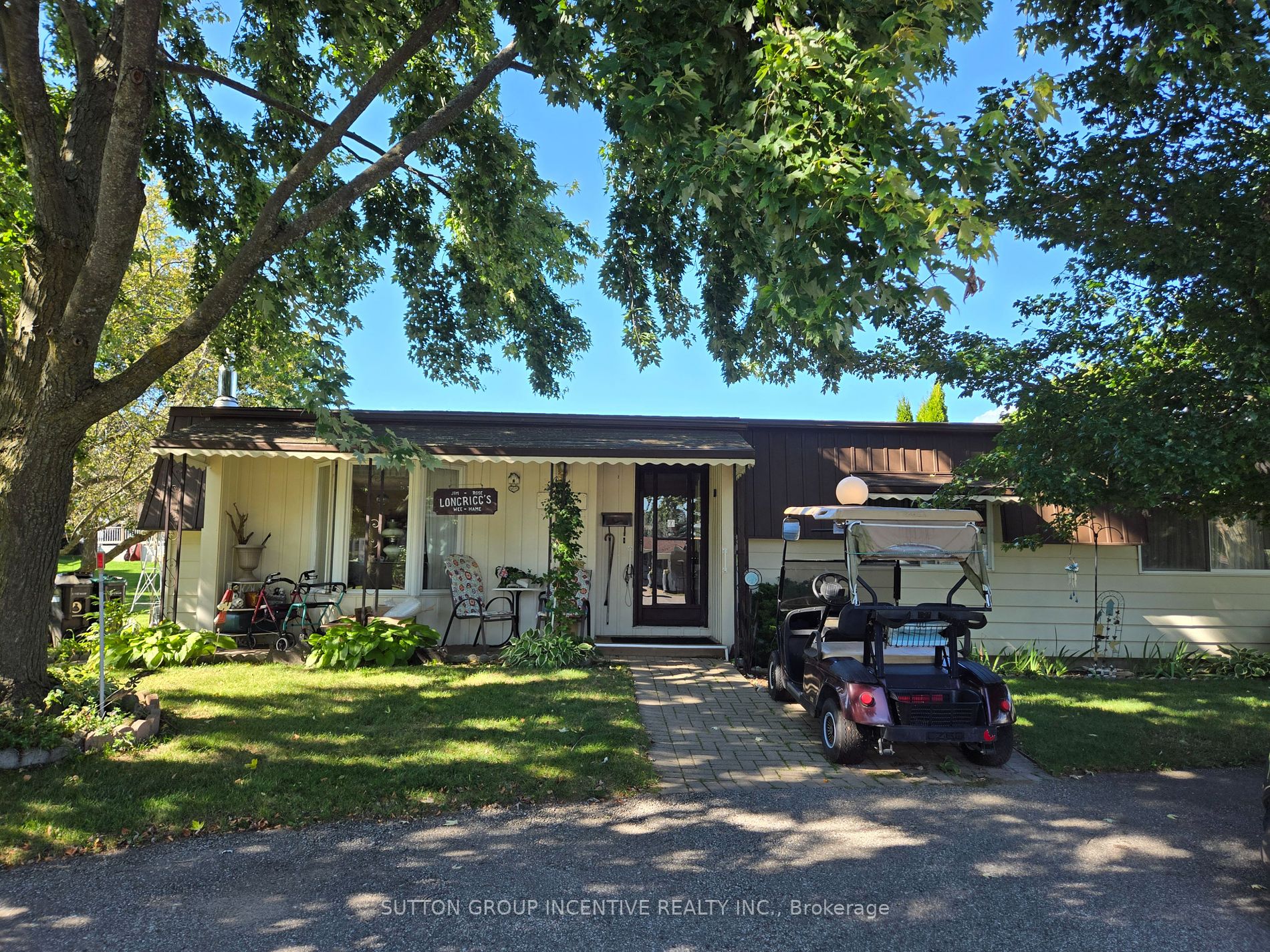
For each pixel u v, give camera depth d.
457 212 10.77
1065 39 7.36
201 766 5.56
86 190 6.36
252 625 10.59
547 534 11.36
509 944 3.46
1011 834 4.84
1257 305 7.22
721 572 10.83
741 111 4.80
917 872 4.26
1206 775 6.12
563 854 4.44
